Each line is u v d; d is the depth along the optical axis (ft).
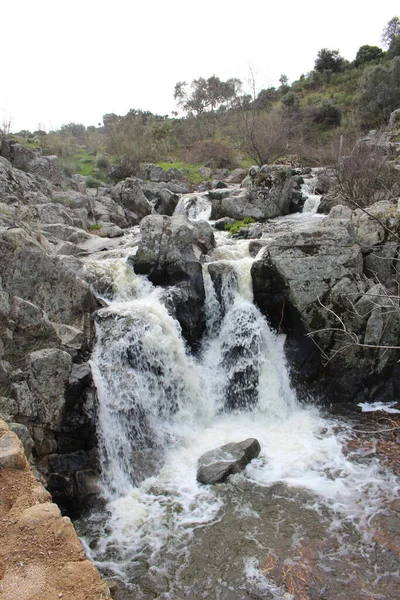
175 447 27.58
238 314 34.09
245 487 23.98
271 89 149.07
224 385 32.76
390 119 102.32
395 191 48.83
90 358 27.09
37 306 24.76
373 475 24.62
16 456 14.70
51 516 12.86
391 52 140.56
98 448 24.20
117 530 21.45
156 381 29.48
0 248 24.93
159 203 65.87
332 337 31.99
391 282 33.17
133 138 100.12
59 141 86.89
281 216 59.72
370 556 19.53
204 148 108.27
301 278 32.19
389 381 32.55
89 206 55.83
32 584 10.94
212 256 38.83
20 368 22.91
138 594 18.20
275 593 17.98
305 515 21.93
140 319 29.81
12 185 46.75
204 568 19.27
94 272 34.27
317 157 81.15
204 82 145.59
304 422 30.17
